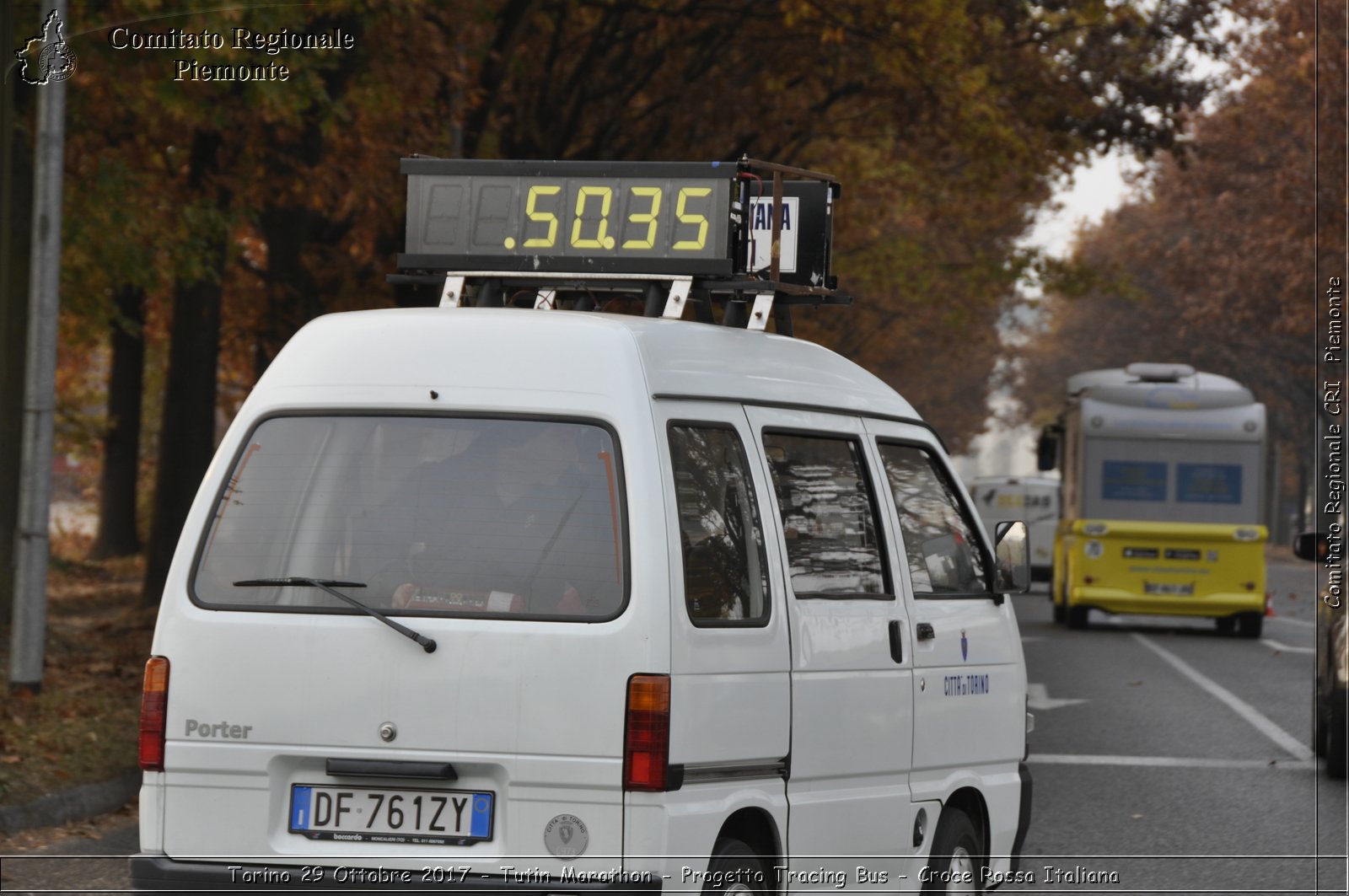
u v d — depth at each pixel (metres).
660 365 22.75
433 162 27.22
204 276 77.69
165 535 84.31
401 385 22.77
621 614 21.39
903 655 26.64
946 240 177.62
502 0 84.81
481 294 27.16
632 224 26.31
